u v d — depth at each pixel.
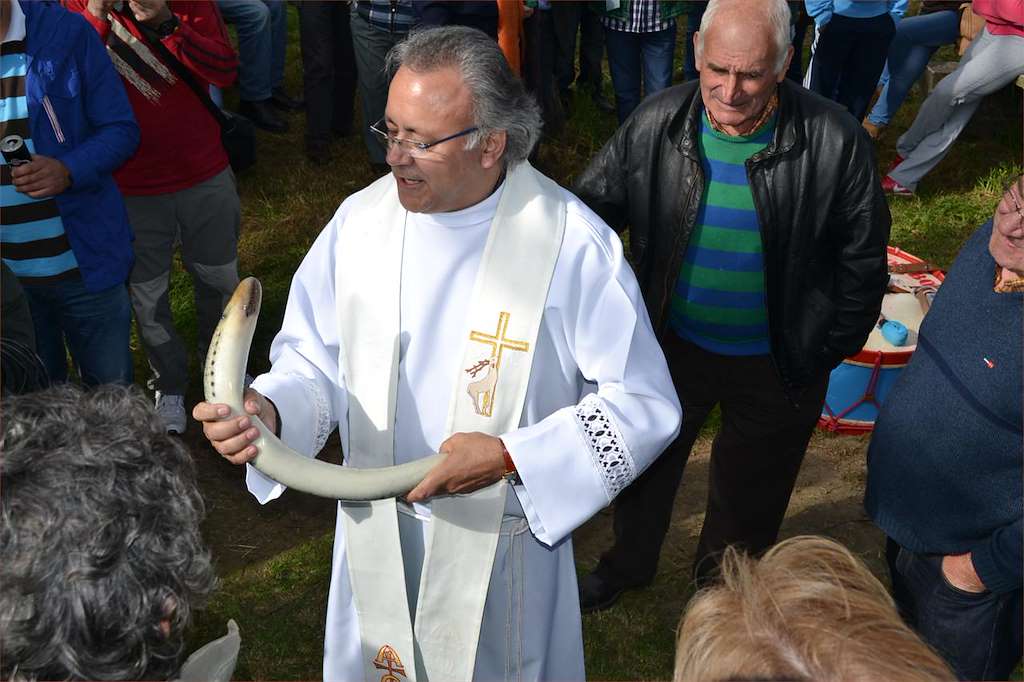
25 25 3.11
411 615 2.47
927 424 2.40
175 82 3.76
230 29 8.12
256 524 3.85
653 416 2.22
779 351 2.89
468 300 2.27
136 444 1.22
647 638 3.40
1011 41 5.53
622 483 2.19
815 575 1.07
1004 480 2.32
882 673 0.95
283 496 3.97
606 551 3.57
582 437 2.15
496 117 2.05
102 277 3.40
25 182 3.08
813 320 2.87
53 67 3.15
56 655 1.11
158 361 4.12
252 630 3.42
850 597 1.03
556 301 2.25
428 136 2.03
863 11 5.67
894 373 4.19
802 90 2.76
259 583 3.60
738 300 2.87
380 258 2.30
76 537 1.12
